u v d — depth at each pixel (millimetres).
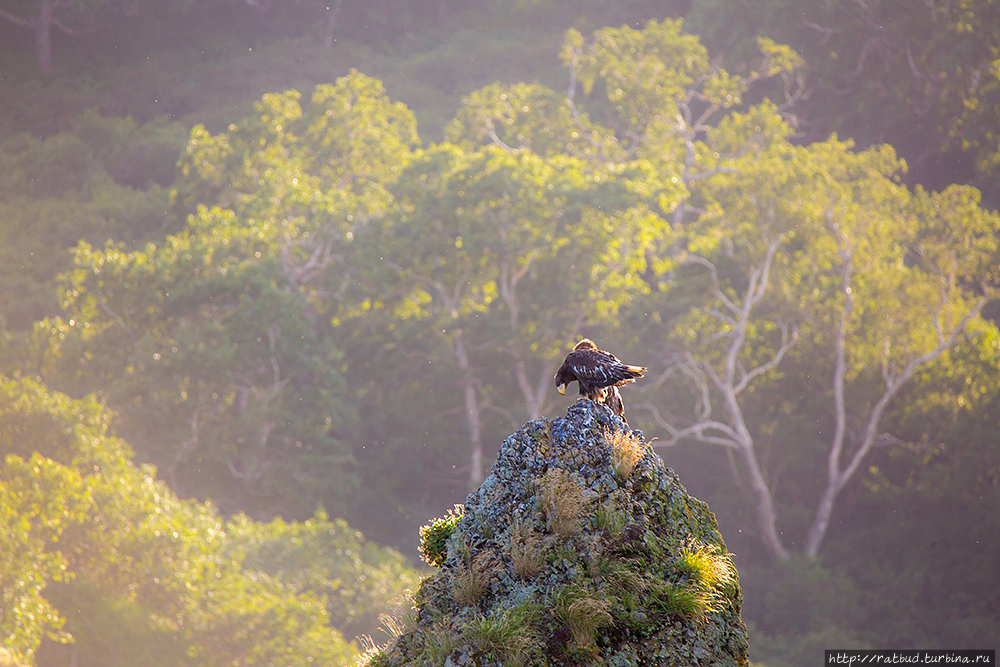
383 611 65062
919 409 109250
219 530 68062
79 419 66062
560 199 105625
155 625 54719
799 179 109438
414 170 113688
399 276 110125
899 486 115875
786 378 111938
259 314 98875
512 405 111438
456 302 111062
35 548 53312
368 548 74125
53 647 53781
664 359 109000
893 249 115438
